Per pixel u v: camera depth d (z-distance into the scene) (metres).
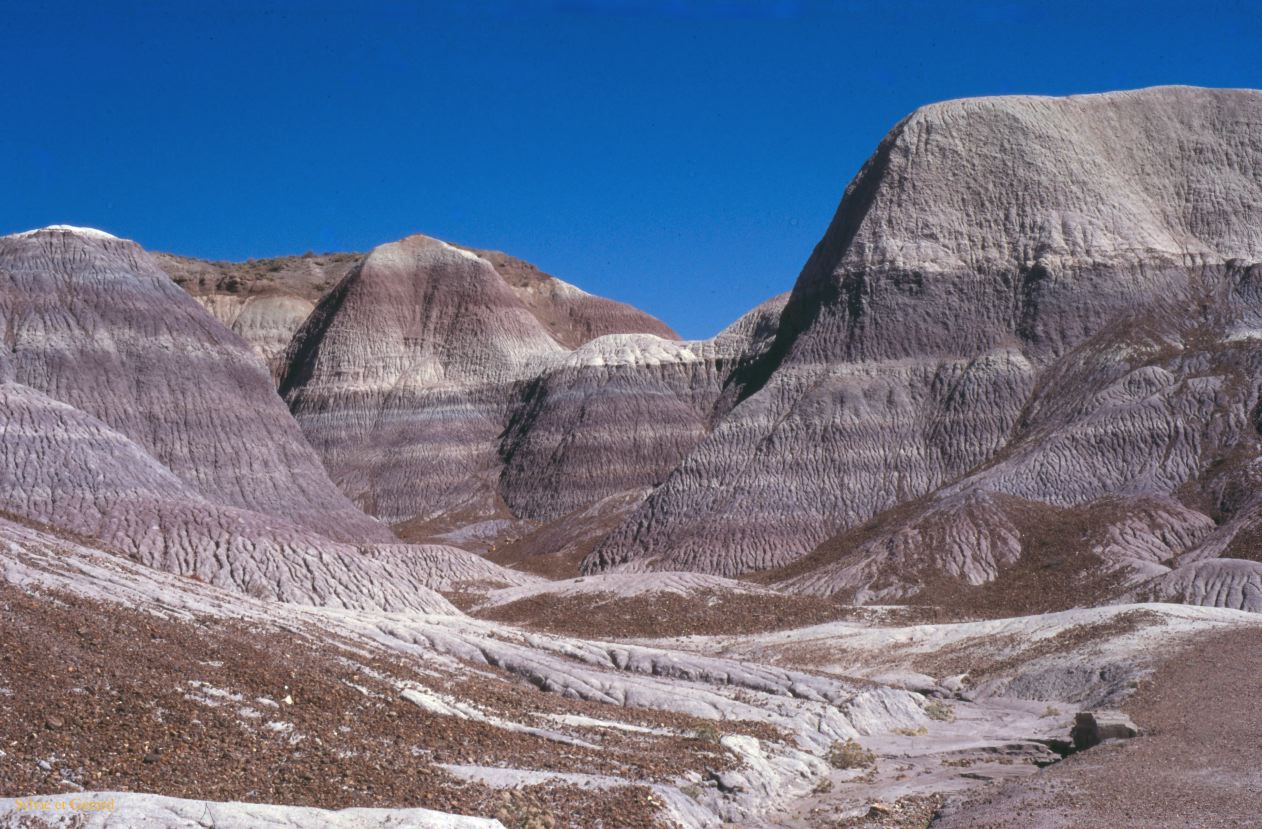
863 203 119.31
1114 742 34.19
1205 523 81.06
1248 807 25.66
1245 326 103.94
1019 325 108.94
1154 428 91.44
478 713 30.50
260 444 108.75
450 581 79.69
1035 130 117.19
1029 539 82.62
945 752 37.03
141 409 106.50
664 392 150.00
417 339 175.88
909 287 112.00
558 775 25.84
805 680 43.66
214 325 118.81
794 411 107.62
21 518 41.03
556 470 144.62
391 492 154.00
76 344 108.62
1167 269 110.44
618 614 69.88
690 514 103.56
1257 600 62.00
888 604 75.88
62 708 22.00
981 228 114.12
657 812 25.02
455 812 22.50
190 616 31.69
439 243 188.38
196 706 24.12
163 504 62.72
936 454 102.00
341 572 58.50
